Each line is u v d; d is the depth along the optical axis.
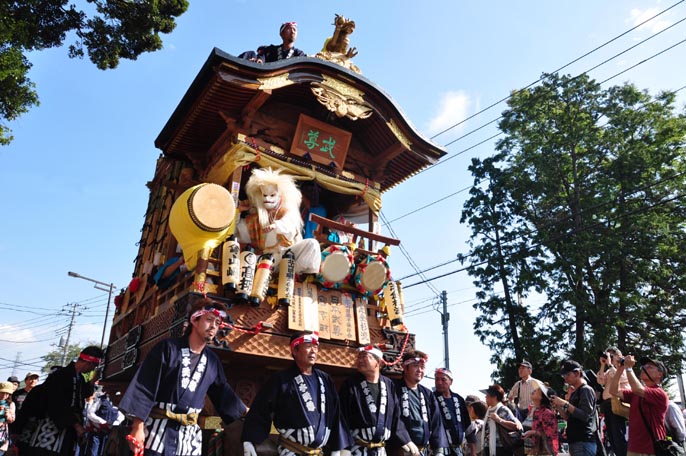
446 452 6.29
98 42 9.41
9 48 7.79
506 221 25.73
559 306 22.95
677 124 24.16
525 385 8.92
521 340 23.58
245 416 4.66
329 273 6.80
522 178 25.28
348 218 9.60
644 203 23.09
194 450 4.08
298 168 7.77
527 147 26.30
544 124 26.61
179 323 5.79
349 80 7.74
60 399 5.56
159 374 4.03
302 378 4.83
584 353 21.77
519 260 24.39
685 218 23.12
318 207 8.40
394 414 5.46
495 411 7.48
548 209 25.62
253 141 7.47
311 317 6.55
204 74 6.81
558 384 22.17
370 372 5.40
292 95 8.02
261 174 6.97
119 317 9.07
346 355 6.80
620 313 21.92
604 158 25.48
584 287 23.20
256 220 6.84
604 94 26.33
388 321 7.45
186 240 6.09
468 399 8.91
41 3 8.71
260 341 6.15
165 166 9.78
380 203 8.54
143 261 9.34
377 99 8.02
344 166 8.62
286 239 6.71
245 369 6.81
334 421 4.93
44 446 5.48
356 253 7.36
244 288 5.96
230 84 6.74
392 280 7.38
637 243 22.66
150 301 7.69
